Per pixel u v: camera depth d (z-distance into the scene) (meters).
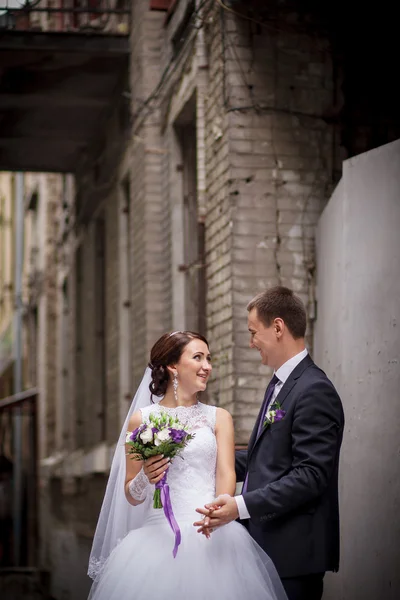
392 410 5.53
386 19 7.98
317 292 7.53
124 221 12.27
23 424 21.22
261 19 7.85
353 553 6.02
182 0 9.39
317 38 7.91
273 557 4.53
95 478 13.62
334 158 7.81
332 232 6.94
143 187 10.58
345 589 6.11
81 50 10.98
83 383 16.11
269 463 4.59
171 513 4.68
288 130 7.77
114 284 12.81
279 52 7.84
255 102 7.75
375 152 6.02
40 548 16.83
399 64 7.96
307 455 4.44
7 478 19.73
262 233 7.65
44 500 18.59
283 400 4.64
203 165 8.41
